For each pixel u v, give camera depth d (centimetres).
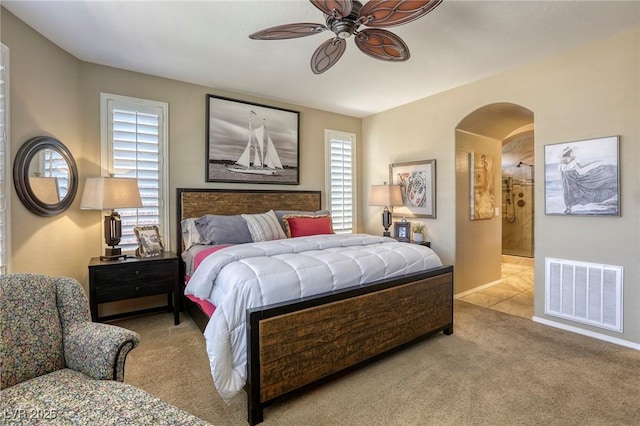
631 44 256
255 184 419
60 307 162
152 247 323
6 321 140
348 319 215
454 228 397
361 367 223
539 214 314
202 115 380
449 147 398
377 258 252
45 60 264
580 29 255
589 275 282
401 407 187
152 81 347
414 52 293
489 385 208
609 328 271
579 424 171
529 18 239
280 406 188
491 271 458
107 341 144
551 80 302
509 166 671
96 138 318
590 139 278
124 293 287
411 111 445
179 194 357
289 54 298
